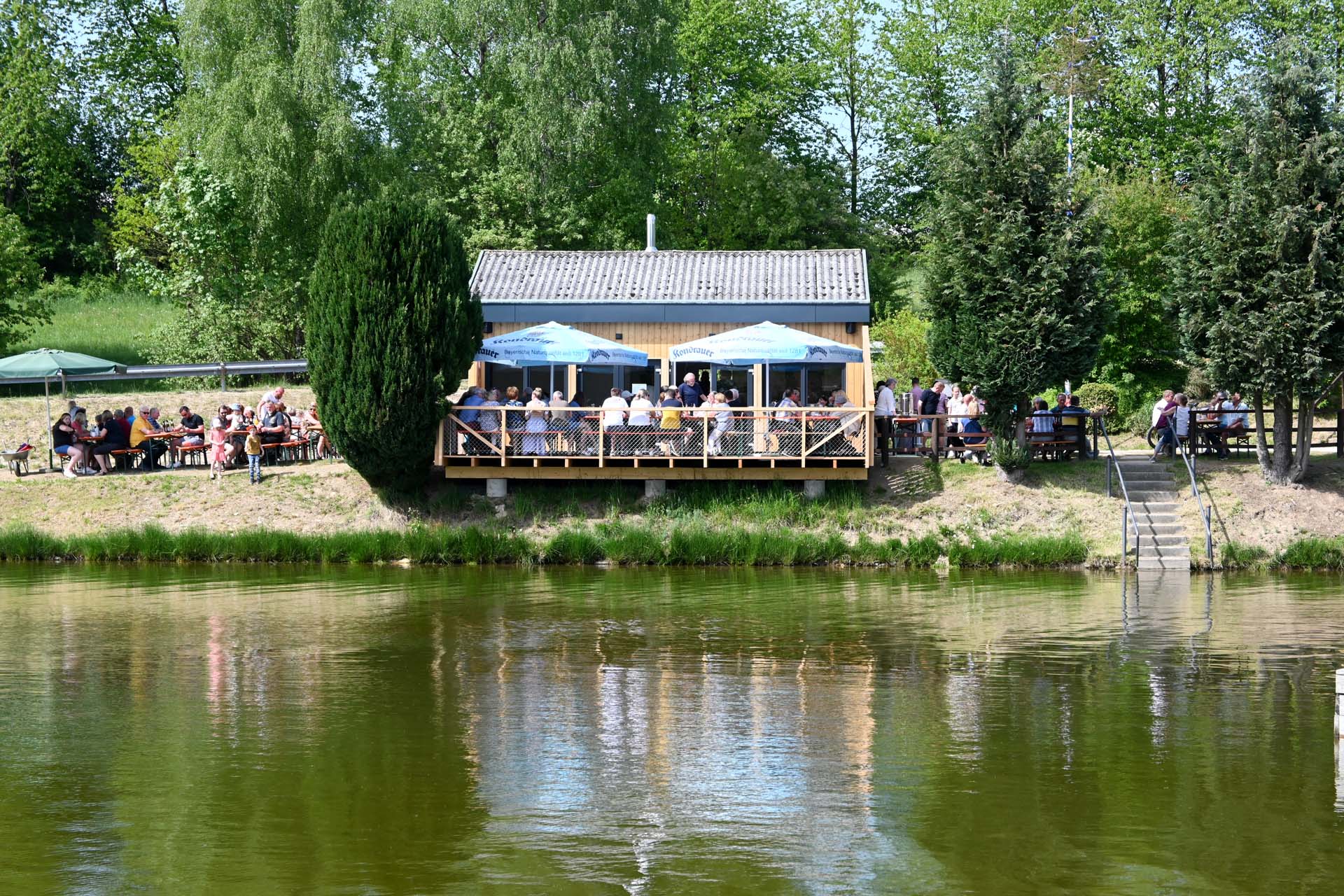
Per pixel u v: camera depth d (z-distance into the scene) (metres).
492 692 18.22
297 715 17.05
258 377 45.00
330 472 32.78
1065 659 20.08
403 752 15.50
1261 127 29.98
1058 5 59.25
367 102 46.81
